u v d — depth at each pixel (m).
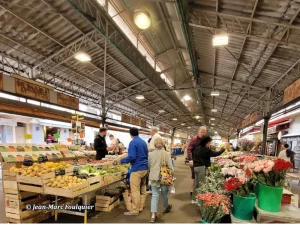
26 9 4.66
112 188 4.70
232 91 10.46
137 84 9.98
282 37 4.57
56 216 3.34
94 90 10.72
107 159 5.36
